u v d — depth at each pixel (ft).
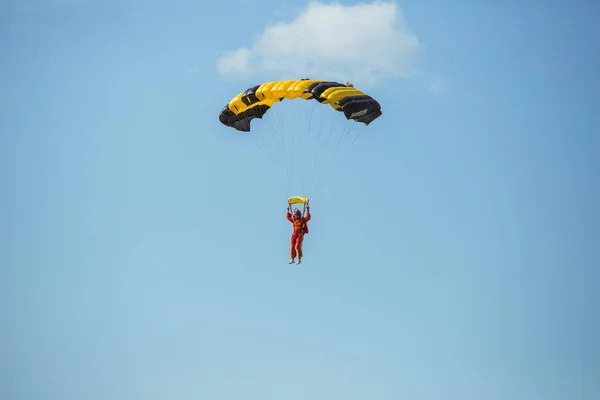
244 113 434.71
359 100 406.41
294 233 411.13
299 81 414.62
